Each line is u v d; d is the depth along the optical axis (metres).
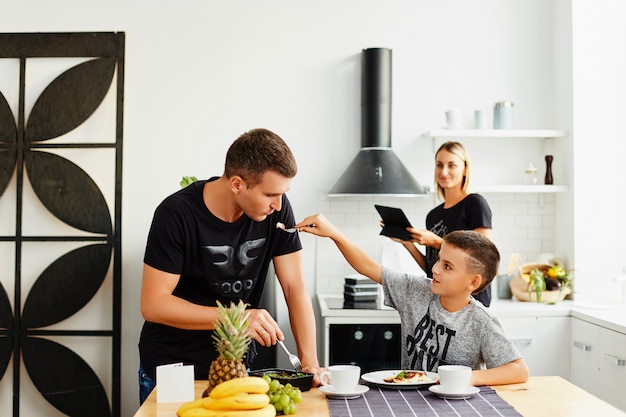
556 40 4.84
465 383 2.25
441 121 4.84
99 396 4.67
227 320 2.06
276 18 4.80
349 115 4.80
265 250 2.75
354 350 4.21
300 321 2.80
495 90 4.86
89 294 4.65
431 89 4.84
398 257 4.69
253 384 1.95
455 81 4.84
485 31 4.86
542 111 4.89
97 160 4.70
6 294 4.67
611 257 4.63
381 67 4.64
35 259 4.70
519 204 4.88
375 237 4.81
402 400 2.24
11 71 4.71
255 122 4.80
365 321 4.19
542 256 4.74
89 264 4.66
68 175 4.66
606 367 3.82
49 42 4.69
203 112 4.79
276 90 4.80
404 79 4.82
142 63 4.77
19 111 4.68
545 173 4.84
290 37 4.80
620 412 2.10
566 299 4.71
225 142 4.79
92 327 4.69
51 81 4.71
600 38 4.64
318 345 4.77
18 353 4.68
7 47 4.70
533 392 2.35
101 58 4.69
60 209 4.66
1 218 4.69
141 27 4.77
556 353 4.28
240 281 2.72
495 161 4.86
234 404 1.91
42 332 4.67
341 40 4.81
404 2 4.82
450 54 4.84
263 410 1.93
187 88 4.78
